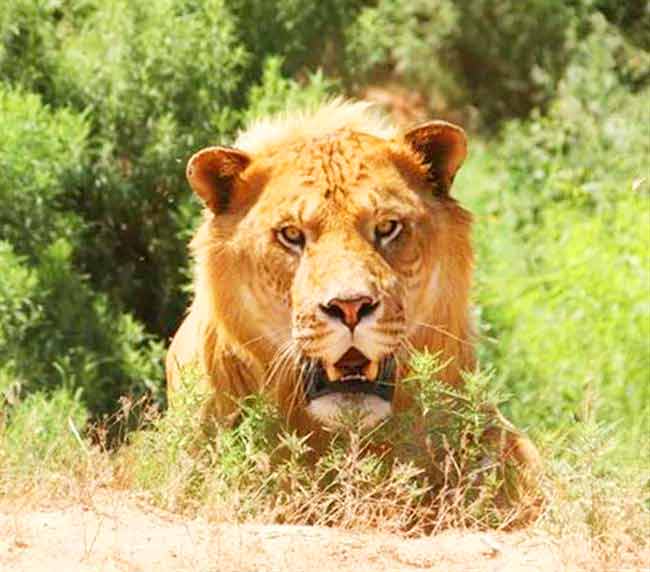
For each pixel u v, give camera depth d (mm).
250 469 10531
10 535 9289
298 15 21609
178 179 19797
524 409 16109
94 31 20203
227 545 9141
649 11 23250
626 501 9516
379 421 10852
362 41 22266
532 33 23312
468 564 9117
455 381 11516
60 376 17656
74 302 18172
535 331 16969
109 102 19953
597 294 17469
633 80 22438
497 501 10836
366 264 10797
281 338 11148
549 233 19109
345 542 9359
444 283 11406
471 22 23359
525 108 23469
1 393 14164
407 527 10445
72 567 8742
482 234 18828
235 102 20562
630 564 9102
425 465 10789
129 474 11047
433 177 11547
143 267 19828
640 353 16609
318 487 10766
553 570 8953
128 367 18016
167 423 10992
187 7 20375
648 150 20484
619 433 13578
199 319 11633
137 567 8758
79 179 18969
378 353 10727
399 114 23047
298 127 11719
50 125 18906
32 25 20141
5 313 17438
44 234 18750
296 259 11078
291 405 11141
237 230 11352
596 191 19594
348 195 11117
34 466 10781
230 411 11406
